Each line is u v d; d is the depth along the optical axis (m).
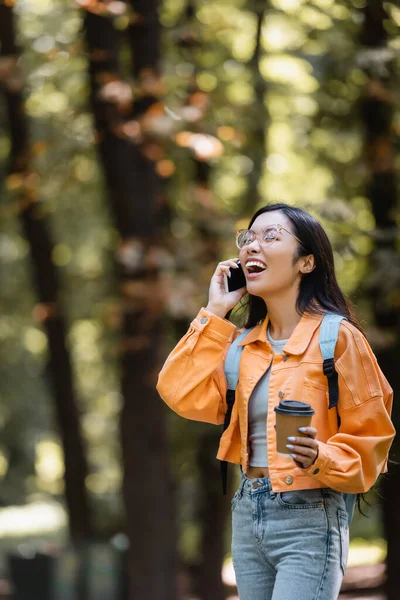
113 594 13.52
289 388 3.23
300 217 3.39
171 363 3.45
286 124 12.38
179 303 9.80
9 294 17.98
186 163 12.80
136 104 10.55
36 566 13.55
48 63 10.25
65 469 16.66
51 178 11.46
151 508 11.25
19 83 10.30
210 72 12.10
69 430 16.52
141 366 11.12
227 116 11.35
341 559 3.24
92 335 20.52
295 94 11.95
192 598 15.45
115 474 21.73
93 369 20.91
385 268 9.48
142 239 10.70
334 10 10.29
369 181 10.53
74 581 13.47
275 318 3.43
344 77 10.20
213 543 14.30
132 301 10.38
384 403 3.34
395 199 10.59
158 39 10.61
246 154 12.68
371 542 20.50
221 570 14.38
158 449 11.30
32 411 27.33
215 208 11.21
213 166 13.00
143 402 11.20
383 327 10.40
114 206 11.06
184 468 14.22
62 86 11.63
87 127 11.57
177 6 12.70
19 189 11.58
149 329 11.05
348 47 10.03
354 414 3.17
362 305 10.47
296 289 3.39
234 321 3.94
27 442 28.66
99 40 10.41
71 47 10.20
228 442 3.44
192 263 10.59
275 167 14.14
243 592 3.37
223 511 14.23
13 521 29.11
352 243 9.62
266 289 3.36
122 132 9.60
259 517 3.26
